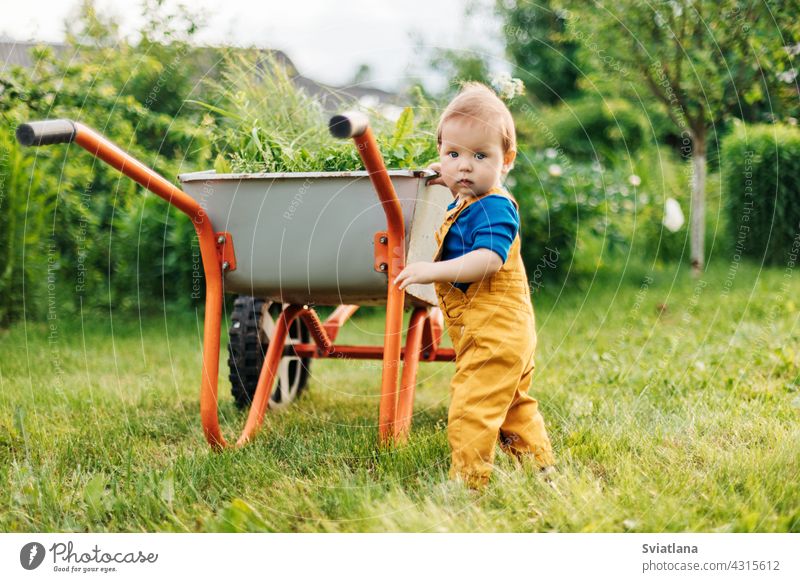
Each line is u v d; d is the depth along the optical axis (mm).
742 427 2275
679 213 6586
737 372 3002
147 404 2908
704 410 2473
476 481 1867
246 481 1940
